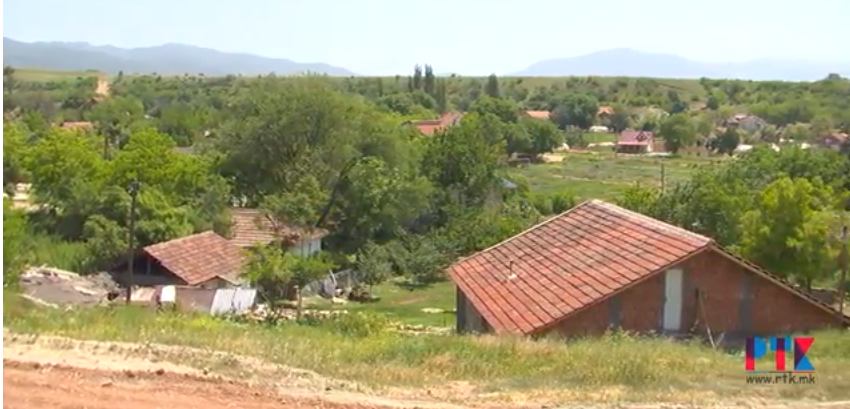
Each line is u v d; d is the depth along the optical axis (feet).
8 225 81.20
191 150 241.96
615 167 373.40
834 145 375.86
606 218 88.12
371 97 480.23
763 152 180.86
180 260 126.00
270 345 48.34
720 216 139.23
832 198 136.05
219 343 47.42
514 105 452.35
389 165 200.85
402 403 38.58
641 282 70.23
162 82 614.75
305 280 138.62
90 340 44.78
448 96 621.31
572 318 69.15
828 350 59.36
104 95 476.13
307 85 196.24
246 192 194.39
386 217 190.70
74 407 33.68
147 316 58.44
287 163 193.16
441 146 220.23
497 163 232.53
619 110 567.59
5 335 43.80
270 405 36.68
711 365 49.29
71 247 128.16
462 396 40.52
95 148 189.78
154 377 38.96
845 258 104.47
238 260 137.59
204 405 35.76
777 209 114.01
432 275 178.60
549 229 93.45
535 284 78.64
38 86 475.72
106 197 142.82
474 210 207.21
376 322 91.71
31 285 98.99
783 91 643.86
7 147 169.68
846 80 640.58
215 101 410.31
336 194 189.78
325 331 70.33
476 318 86.79
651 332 70.18
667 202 147.43
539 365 47.26
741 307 72.59
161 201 147.33
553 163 390.63
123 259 127.24
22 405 33.32
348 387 40.78
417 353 49.32
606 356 49.29
